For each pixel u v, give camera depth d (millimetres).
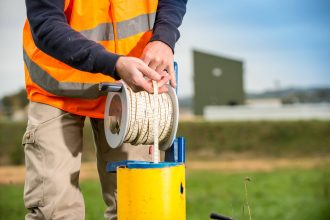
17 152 25797
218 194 12062
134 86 2801
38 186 3121
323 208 9625
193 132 29297
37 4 2973
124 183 2688
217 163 23969
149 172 2635
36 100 3211
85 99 3203
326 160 24234
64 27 2910
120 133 2830
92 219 8039
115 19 3164
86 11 3127
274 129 28875
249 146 28969
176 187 2689
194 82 51656
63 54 2881
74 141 3229
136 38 3229
